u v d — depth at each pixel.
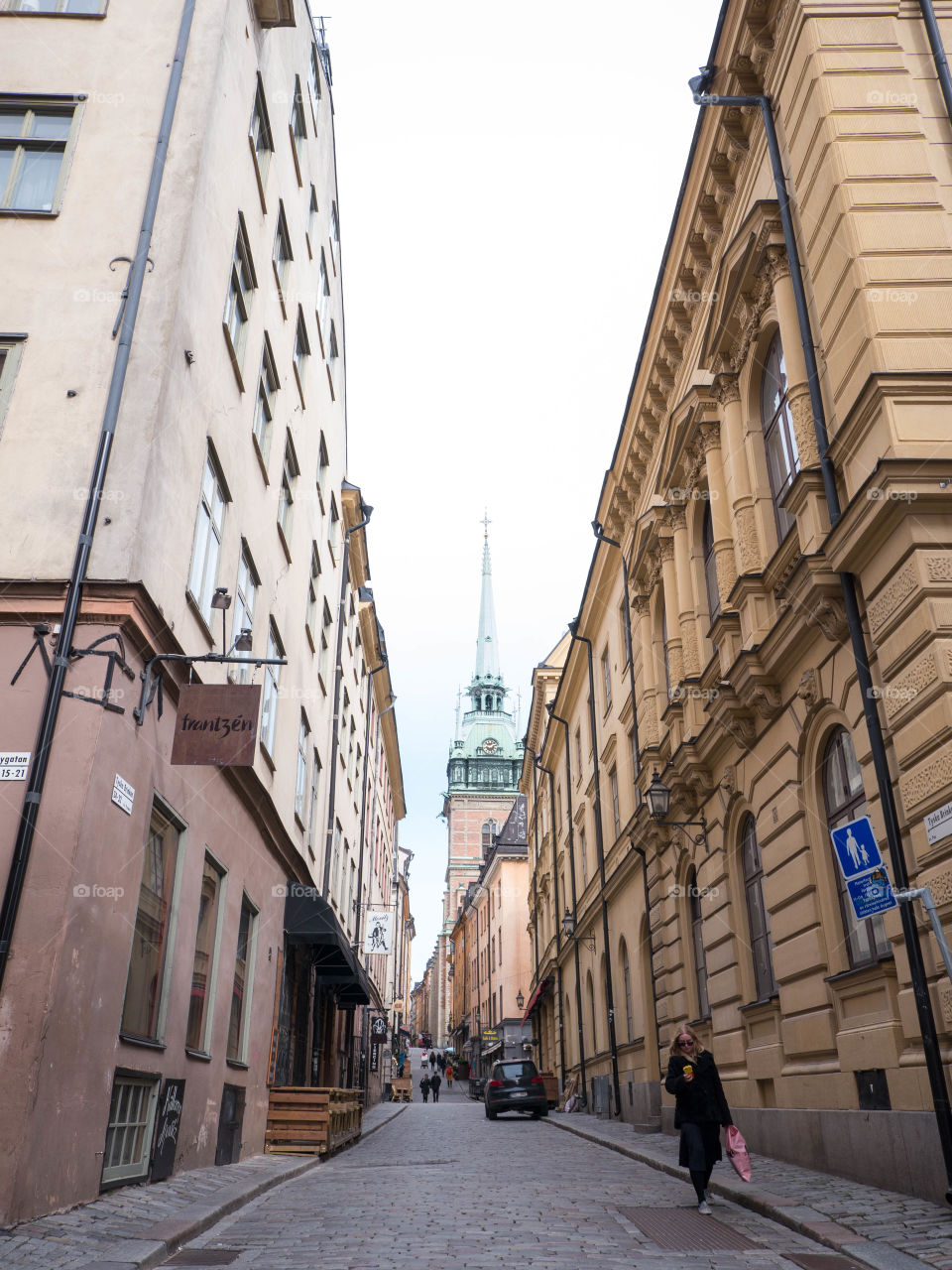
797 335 11.52
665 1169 12.38
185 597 10.91
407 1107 39.75
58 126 11.51
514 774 113.56
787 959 11.68
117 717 8.76
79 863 7.98
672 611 17.19
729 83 13.25
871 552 9.30
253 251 14.50
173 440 10.36
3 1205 6.87
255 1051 14.52
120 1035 8.82
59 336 10.21
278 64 16.44
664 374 18.45
